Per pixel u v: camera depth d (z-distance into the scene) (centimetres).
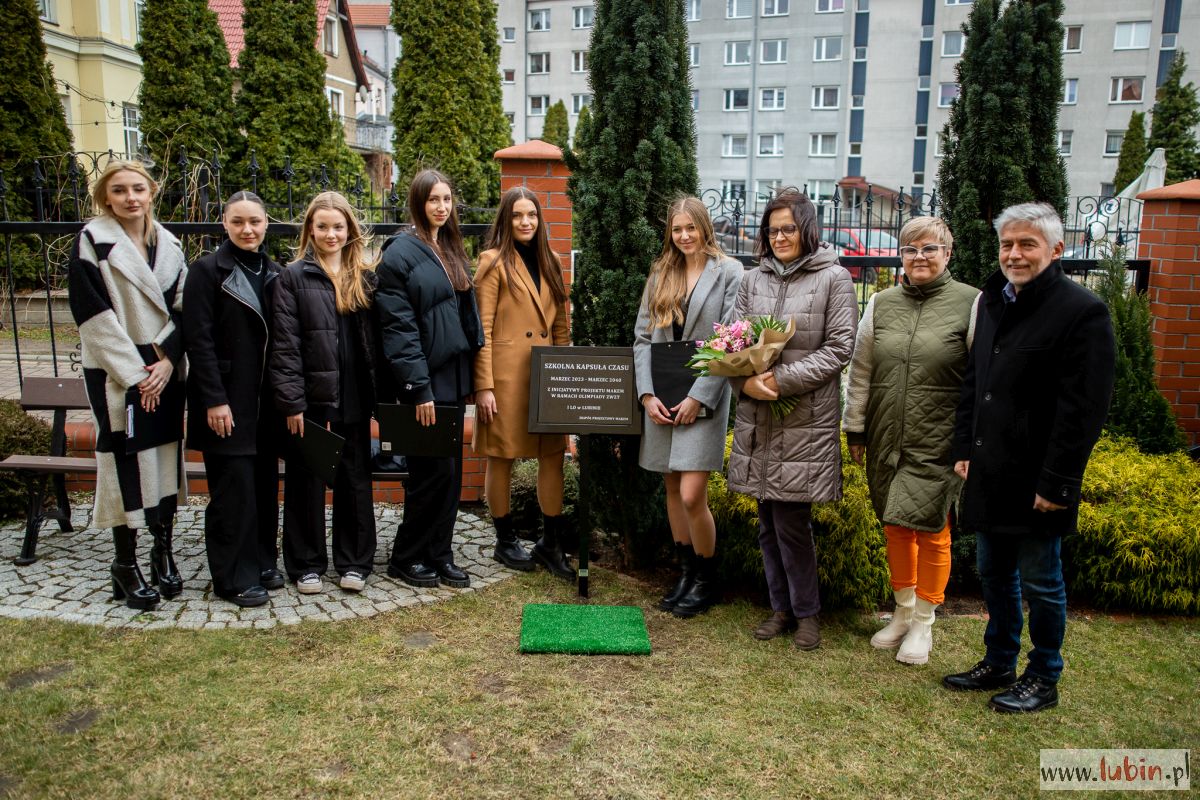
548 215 527
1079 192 3500
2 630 352
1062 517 291
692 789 263
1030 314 294
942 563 347
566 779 266
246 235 365
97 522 363
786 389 341
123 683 313
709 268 382
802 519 356
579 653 353
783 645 367
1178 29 3281
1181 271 532
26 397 464
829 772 274
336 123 1600
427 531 415
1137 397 497
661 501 443
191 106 1412
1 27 1212
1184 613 407
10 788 251
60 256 1119
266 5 1497
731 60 3997
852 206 620
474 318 405
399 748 279
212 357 363
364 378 397
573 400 399
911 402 335
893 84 3769
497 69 2027
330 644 352
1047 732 300
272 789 256
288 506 406
